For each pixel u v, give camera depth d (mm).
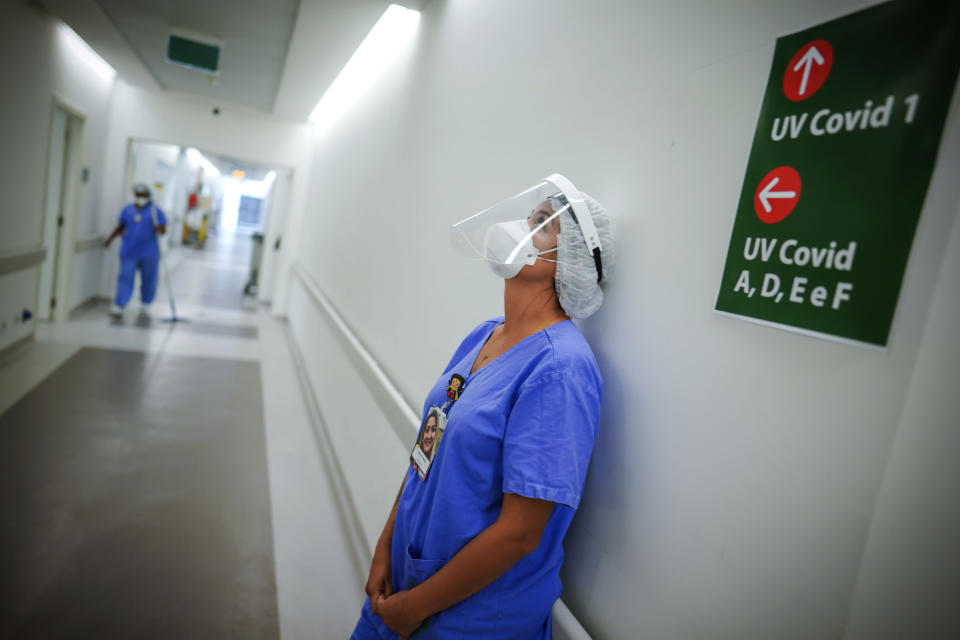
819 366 668
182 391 4434
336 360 3738
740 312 771
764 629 704
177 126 7125
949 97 567
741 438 760
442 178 2119
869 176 628
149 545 2387
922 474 598
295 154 7625
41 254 4910
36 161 4660
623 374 1018
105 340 5516
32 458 2953
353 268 3699
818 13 707
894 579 606
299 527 2744
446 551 981
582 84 1245
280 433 3943
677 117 940
